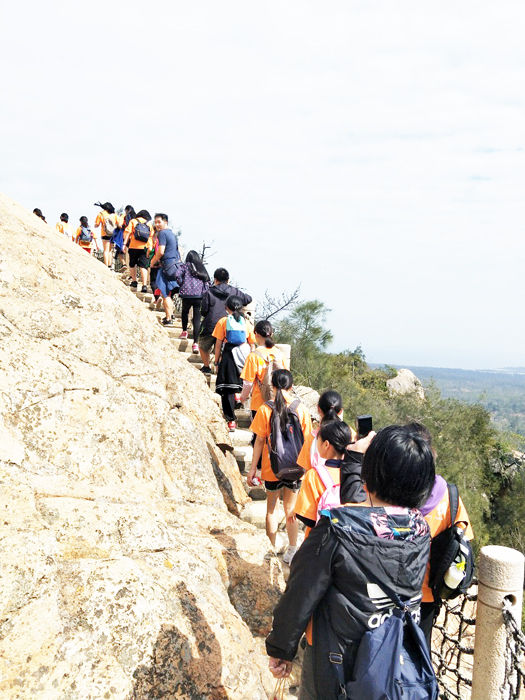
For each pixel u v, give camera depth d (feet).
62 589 8.13
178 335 28.53
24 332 13.17
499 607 9.02
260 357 17.19
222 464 17.46
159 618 8.50
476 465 65.72
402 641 5.50
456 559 7.50
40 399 11.94
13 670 6.89
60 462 11.48
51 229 22.99
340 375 69.87
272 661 6.87
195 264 27.40
